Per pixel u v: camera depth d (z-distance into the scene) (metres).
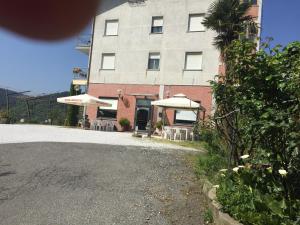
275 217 3.94
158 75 23.47
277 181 4.42
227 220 4.16
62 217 4.88
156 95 23.28
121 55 24.77
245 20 16.11
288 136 3.99
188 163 8.55
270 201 4.11
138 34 24.41
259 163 4.50
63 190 6.09
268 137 4.30
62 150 9.54
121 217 4.96
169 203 5.60
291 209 3.95
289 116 4.02
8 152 8.88
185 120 22.11
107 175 7.19
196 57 22.66
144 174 7.36
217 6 16.47
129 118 23.92
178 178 7.11
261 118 4.32
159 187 6.46
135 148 10.69
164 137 18.05
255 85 4.69
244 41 5.32
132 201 5.64
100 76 25.27
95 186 6.41
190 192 6.16
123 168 7.82
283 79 4.39
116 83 24.69
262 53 4.86
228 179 4.97
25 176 6.80
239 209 4.19
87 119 24.53
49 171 7.27
